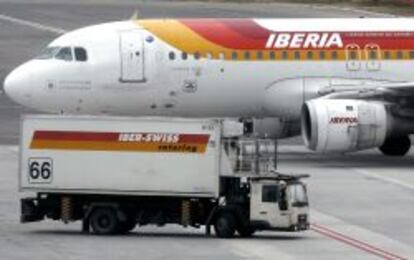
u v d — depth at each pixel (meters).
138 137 91.38
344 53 139.38
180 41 137.38
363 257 82.50
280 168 133.75
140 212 91.94
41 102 137.75
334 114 132.25
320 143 132.25
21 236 90.19
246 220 90.31
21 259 80.31
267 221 89.69
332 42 139.88
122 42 136.88
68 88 136.75
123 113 138.38
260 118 141.00
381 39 140.88
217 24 139.25
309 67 138.75
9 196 111.38
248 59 137.88
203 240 89.00
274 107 139.12
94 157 91.88
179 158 90.88
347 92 136.38
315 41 139.50
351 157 146.12
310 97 138.62
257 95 138.75
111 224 91.25
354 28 141.25
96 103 137.38
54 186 92.50
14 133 166.50
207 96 138.00
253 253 83.44
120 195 91.88
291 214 89.69
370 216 101.81
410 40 141.38
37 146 92.62
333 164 138.38
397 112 135.75
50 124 92.56
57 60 137.25
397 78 140.38
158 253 82.88
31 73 137.38
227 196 91.62
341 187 118.88
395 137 141.88
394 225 97.12
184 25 138.62
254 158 91.19
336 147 132.75
